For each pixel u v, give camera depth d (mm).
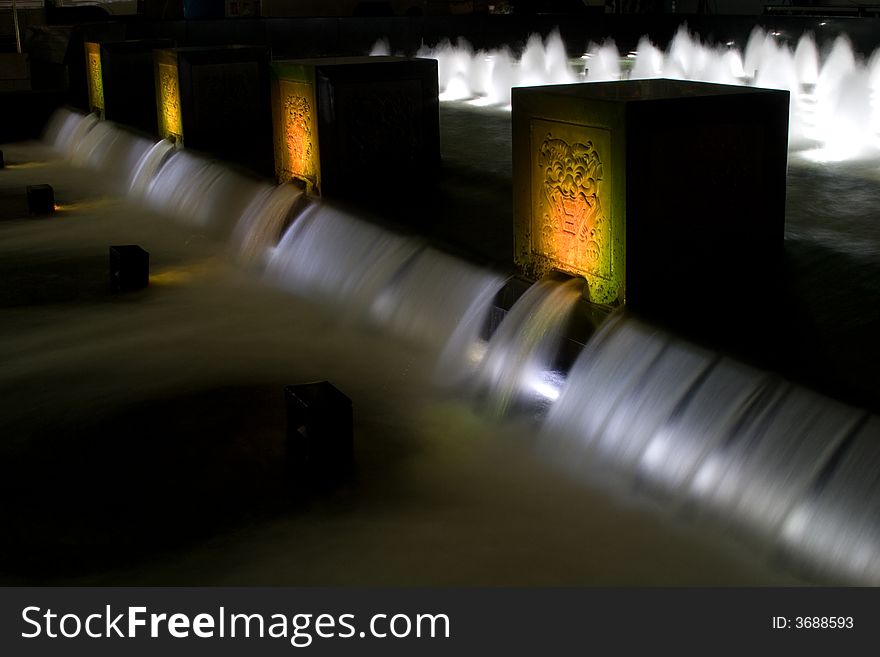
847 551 3990
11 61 18438
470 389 6332
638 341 5230
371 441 5641
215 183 10617
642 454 4988
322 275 8234
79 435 5781
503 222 7535
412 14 24094
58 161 14914
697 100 5418
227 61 11594
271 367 6781
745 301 5359
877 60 14805
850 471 4062
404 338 7172
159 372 6719
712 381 4754
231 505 4988
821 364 4535
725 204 5652
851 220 6629
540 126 5914
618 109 5281
